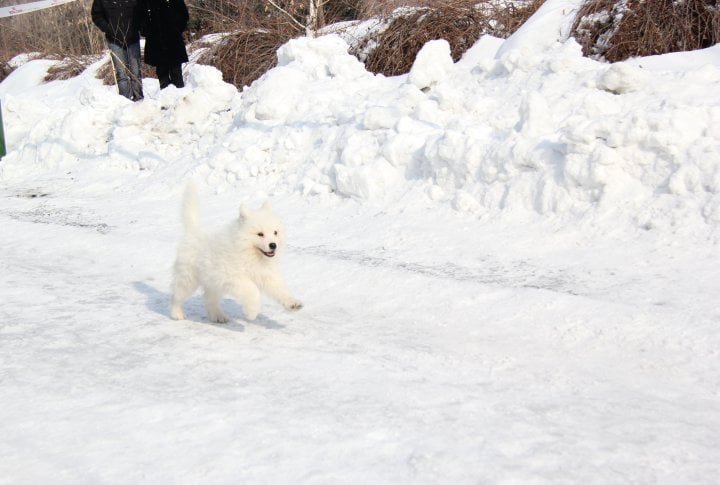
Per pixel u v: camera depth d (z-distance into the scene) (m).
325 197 9.52
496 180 8.28
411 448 3.31
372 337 5.21
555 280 6.33
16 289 6.39
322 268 6.94
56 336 5.08
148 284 6.79
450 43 14.96
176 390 4.02
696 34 11.75
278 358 4.65
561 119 8.85
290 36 17.69
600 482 3.04
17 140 16.02
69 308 5.86
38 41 27.38
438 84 11.04
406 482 3.00
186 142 12.70
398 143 9.22
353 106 10.82
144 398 3.88
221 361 4.58
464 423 3.63
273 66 17.34
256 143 10.96
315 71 12.65
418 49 15.23
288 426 3.53
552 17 12.90
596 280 6.25
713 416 3.84
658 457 3.29
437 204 8.55
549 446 3.38
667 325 5.09
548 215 7.72
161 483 2.97
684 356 4.70
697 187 7.04
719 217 6.73
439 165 8.78
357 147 9.59
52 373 4.28
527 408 3.89
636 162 7.46
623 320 5.21
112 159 12.84
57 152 13.70
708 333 4.93
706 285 5.88
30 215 10.30
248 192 10.34
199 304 6.22
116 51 15.59
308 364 4.53
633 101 8.74
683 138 7.31
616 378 4.42
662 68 9.88
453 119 9.66
